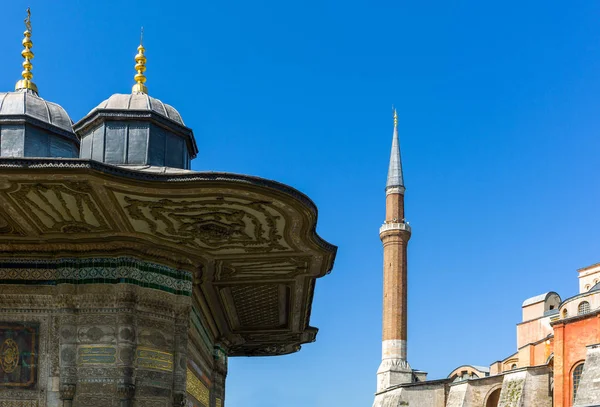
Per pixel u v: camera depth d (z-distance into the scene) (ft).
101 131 50.88
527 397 213.87
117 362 46.50
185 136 53.42
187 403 56.59
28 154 53.01
